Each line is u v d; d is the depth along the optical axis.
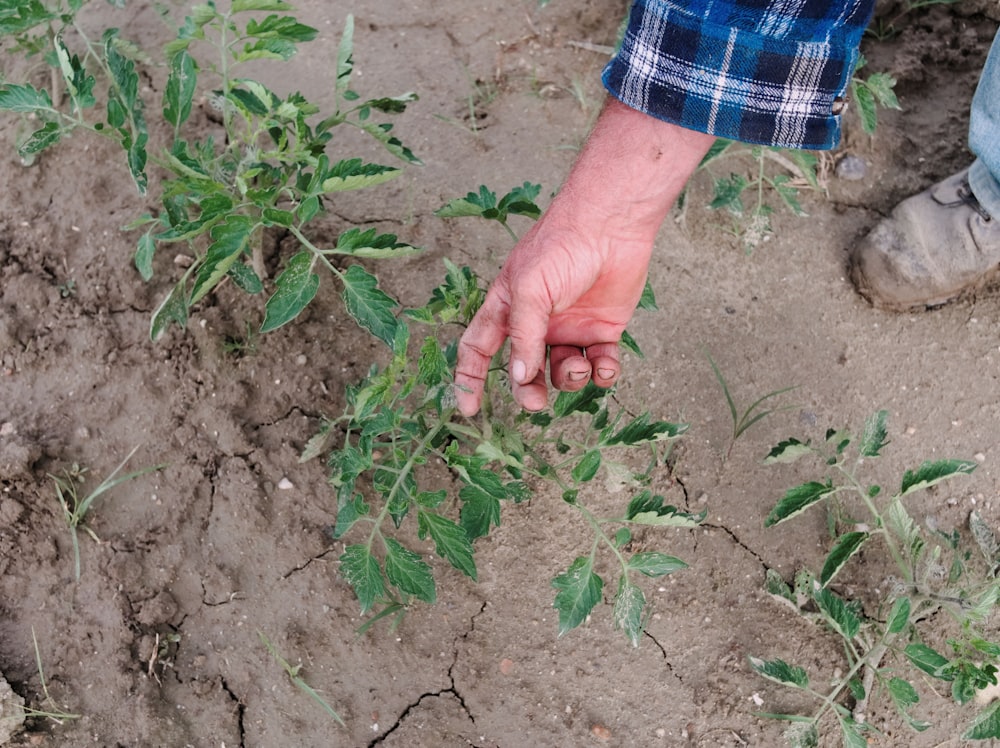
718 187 2.34
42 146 1.87
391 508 1.69
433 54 2.66
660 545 2.09
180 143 1.83
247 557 2.01
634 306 1.78
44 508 2.01
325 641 1.95
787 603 2.01
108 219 2.29
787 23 1.43
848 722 1.80
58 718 1.86
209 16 1.81
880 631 1.99
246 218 1.63
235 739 1.89
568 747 1.92
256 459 2.08
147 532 2.01
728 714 1.95
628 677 1.97
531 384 1.67
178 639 1.96
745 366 2.29
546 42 2.71
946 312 2.39
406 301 2.27
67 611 1.95
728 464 2.17
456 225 2.38
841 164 2.57
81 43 2.56
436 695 1.94
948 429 2.25
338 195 2.39
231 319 2.19
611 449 2.15
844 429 2.24
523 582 2.03
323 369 2.17
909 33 2.71
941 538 2.11
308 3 2.72
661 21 1.46
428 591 1.66
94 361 2.15
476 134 2.53
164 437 2.09
